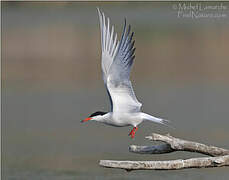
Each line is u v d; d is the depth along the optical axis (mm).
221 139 13117
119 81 7859
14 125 15164
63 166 11641
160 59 23047
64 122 15430
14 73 21516
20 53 24500
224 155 7715
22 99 17797
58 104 17125
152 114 15633
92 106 16719
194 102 16859
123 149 12930
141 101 17016
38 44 25703
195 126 14469
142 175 11164
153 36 26453
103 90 18828
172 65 22125
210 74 20578
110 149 12906
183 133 13852
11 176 10969
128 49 7691
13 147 13125
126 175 11195
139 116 8078
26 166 11680
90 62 23062
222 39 25234
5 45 25672
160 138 7668
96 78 20641
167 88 18672
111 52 8016
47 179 10617
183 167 7250
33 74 21453
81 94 18250
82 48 25016
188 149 7750
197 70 21266
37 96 18219
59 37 26938
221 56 23000
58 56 24000
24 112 16438
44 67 22359
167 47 24703
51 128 14961
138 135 14148
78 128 15023
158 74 20828
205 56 23094
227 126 14414
